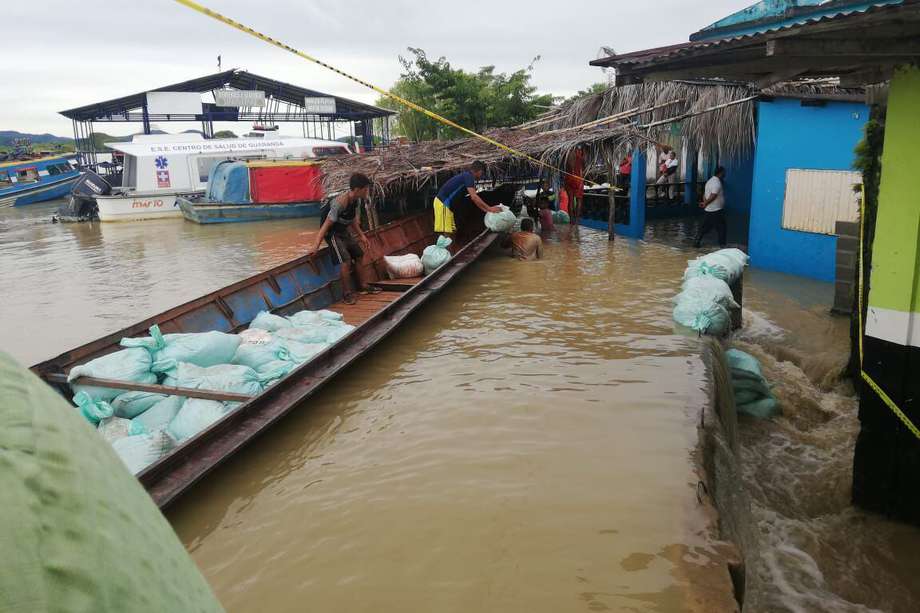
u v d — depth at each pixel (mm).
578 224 15805
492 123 32938
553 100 32906
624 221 16000
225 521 3777
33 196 39469
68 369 5297
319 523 3711
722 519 3666
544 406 5117
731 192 18719
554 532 3500
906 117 4293
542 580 3137
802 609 3824
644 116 15852
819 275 11406
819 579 4102
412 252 13406
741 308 8859
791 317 9180
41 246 21938
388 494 3961
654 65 5379
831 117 10891
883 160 4465
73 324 11914
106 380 4828
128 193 28312
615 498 3791
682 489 3865
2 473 367
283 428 4934
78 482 415
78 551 369
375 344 6254
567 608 2947
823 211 11188
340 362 5656
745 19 10406
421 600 3061
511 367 6059
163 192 28656
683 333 7039
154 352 5324
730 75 5418
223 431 4285
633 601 2961
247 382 5117
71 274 16609
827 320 8945
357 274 10000
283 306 8320
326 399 5457
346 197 9078
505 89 32844
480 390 5508
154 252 19828
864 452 4789
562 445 4465
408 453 4461
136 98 38688
